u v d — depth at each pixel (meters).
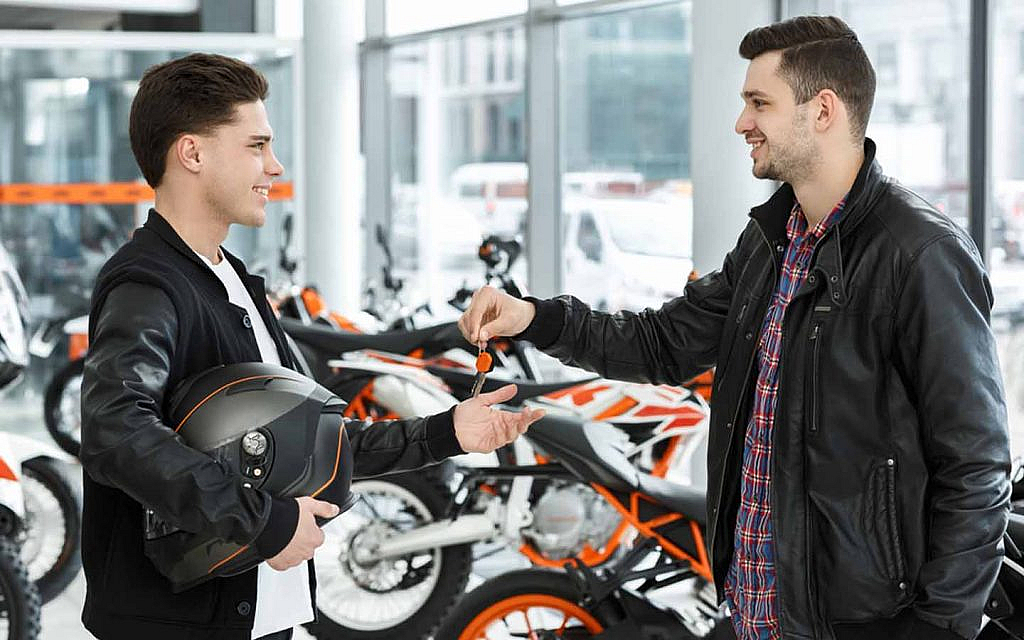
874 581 1.87
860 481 1.87
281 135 7.12
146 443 1.55
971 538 1.78
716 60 4.55
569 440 3.03
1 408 6.68
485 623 2.80
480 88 7.31
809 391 1.89
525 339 2.21
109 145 6.83
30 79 6.68
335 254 7.49
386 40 8.11
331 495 1.70
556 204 6.68
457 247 7.70
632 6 6.00
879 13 4.81
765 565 2.00
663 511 2.93
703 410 3.68
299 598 1.85
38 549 4.00
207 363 1.73
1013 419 4.42
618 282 6.36
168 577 1.69
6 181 6.68
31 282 6.76
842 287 1.88
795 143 1.93
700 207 4.65
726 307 2.19
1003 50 4.27
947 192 4.58
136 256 1.70
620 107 6.24
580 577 2.77
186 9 7.55
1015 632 2.14
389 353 4.09
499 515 3.52
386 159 8.38
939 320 1.80
